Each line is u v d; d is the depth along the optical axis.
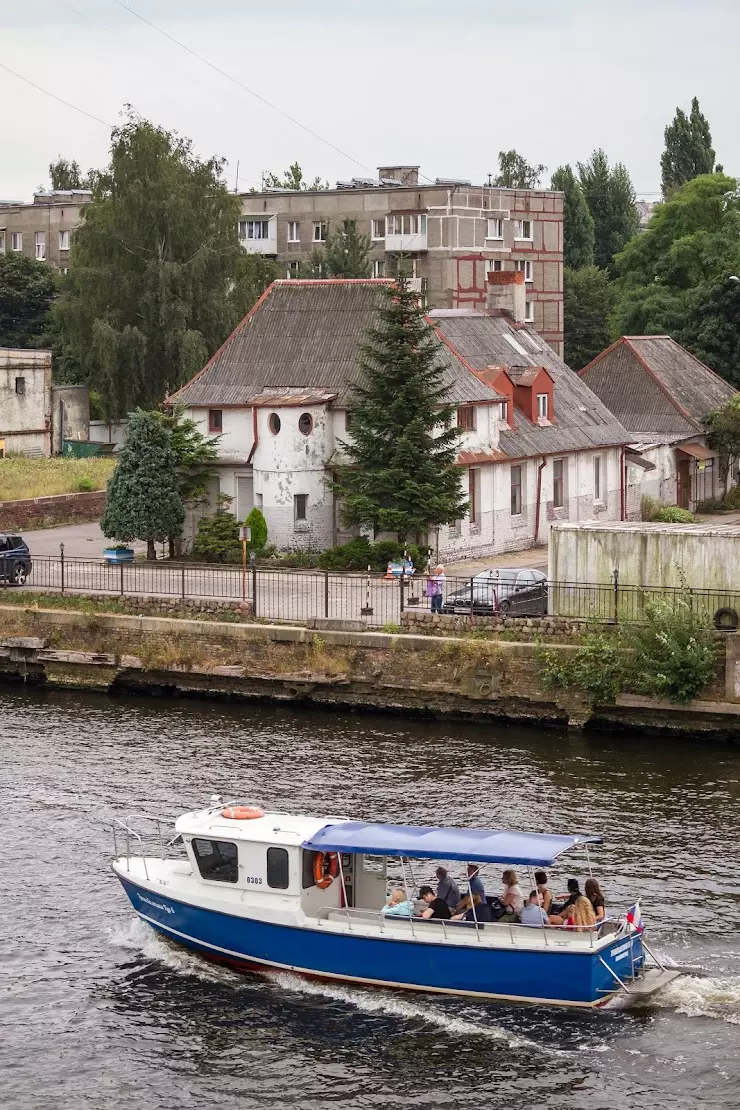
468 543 81.81
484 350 90.75
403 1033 36.94
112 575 73.62
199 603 66.69
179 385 116.00
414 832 40.22
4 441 113.06
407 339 75.31
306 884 39.94
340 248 135.25
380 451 74.94
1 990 39.12
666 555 60.31
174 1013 38.16
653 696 58.22
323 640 63.31
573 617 60.81
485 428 83.44
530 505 87.06
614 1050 35.81
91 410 126.12
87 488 96.75
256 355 83.50
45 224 172.25
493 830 43.84
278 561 76.69
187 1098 34.50
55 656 68.06
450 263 147.25
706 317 124.56
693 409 105.81
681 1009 37.28
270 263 129.25
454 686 61.25
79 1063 35.94
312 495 79.31
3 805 50.94
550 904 39.56
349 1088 34.75
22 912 43.25
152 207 118.75
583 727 59.50
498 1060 35.66
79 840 47.88
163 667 66.12
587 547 61.41
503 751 56.75
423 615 62.59
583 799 50.81
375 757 56.03
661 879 43.88
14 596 70.12
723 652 57.62
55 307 121.69
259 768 54.66
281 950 39.84
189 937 41.19
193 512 81.69
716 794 51.28
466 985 38.28
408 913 39.25
